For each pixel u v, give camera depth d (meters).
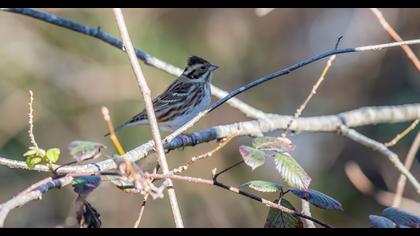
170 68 8.84
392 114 9.86
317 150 14.94
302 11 16.19
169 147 7.28
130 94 14.54
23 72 14.35
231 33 15.68
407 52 8.48
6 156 13.80
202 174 14.23
